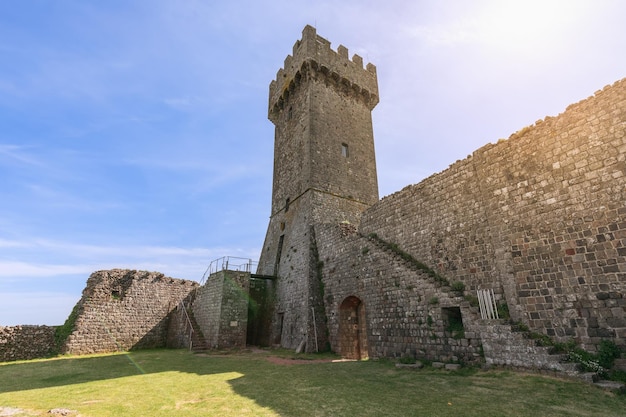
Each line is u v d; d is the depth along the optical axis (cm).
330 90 3095
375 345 1645
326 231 2275
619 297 957
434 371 1184
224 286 2366
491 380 979
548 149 1221
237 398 844
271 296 2659
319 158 2766
